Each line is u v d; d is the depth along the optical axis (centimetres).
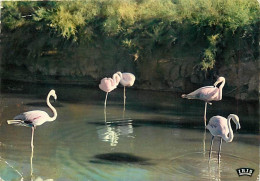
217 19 1190
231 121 923
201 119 941
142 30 1341
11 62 1467
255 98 1084
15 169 641
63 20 1400
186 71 1216
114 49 1364
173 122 915
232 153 713
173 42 1265
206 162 666
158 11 1347
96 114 978
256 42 1130
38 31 1470
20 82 1365
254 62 1119
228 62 1158
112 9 1393
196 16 1249
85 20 1420
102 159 684
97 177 606
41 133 838
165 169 632
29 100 1112
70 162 672
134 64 1318
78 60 1396
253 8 1186
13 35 1488
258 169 632
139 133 830
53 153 720
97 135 817
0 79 1398
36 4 1531
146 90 1260
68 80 1392
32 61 1448
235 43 1153
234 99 1109
